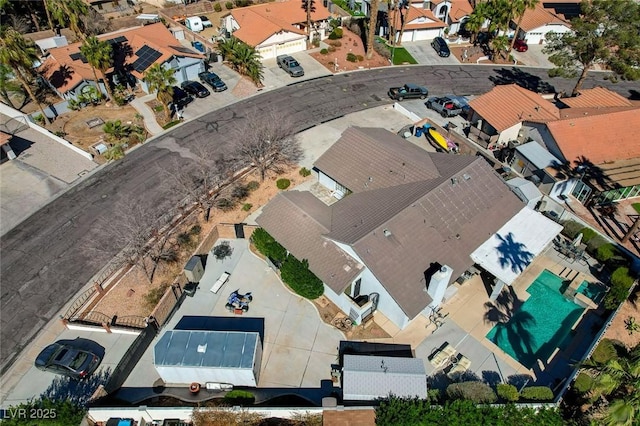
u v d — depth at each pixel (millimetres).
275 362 30844
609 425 21328
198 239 38969
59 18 51156
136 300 34125
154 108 56531
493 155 50312
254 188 44656
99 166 47375
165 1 82500
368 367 28516
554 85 64750
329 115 56250
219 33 73812
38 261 37531
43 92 58812
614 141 45781
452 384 28531
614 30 50750
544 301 34844
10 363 30703
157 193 43906
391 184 39156
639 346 23875
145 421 27828
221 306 34312
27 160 47750
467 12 76125
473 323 33156
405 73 66438
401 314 31312
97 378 29938
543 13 75250
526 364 30906
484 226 35781
